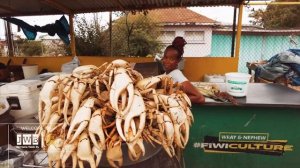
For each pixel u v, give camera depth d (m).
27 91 1.59
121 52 7.84
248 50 10.26
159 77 1.08
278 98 2.18
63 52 7.62
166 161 1.02
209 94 2.23
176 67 2.26
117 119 0.85
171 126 0.90
